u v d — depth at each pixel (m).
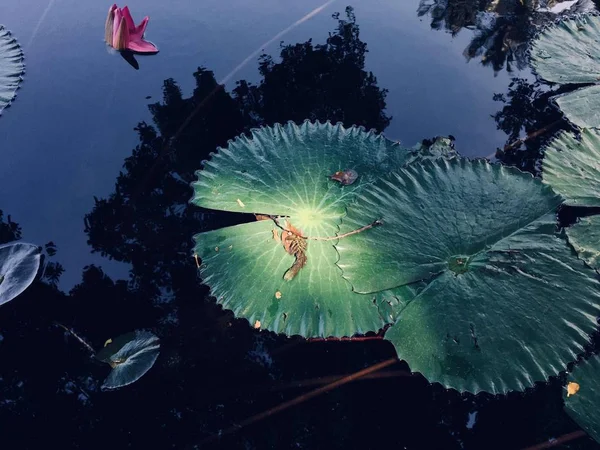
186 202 2.66
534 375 1.95
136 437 1.88
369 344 2.19
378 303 2.17
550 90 3.31
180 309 2.23
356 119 3.09
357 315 2.14
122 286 2.30
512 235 2.30
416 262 2.23
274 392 2.02
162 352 2.10
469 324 2.07
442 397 2.02
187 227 2.55
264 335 2.19
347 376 2.08
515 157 2.86
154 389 2.01
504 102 3.24
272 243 2.37
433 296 2.15
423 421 1.95
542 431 1.88
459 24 3.94
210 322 2.20
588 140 2.76
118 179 2.75
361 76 3.43
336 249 2.30
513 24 3.90
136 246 2.46
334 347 2.17
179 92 3.27
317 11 4.02
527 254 2.23
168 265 2.39
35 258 2.33
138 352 2.06
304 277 2.24
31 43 3.59
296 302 2.18
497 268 2.20
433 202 2.39
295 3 4.13
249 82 3.35
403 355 2.03
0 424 1.88
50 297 2.25
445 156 2.72
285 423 1.94
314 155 2.69
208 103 3.19
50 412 1.92
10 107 3.13
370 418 1.96
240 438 1.89
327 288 2.21
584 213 2.59
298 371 2.09
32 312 2.20
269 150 2.72
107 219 2.57
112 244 2.46
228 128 3.02
